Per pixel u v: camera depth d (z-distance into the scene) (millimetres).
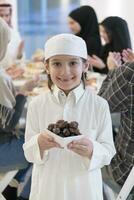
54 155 1551
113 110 1945
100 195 1615
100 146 1527
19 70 3266
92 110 1575
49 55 1542
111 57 2660
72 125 1443
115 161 2037
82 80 1605
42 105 1597
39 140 1483
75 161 1552
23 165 2287
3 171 2270
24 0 6125
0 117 2232
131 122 1932
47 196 1570
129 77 1836
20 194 2482
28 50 5953
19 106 2283
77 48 1530
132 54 2447
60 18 6395
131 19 5234
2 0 4281
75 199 1569
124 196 1713
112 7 5535
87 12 4121
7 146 2268
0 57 2324
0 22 2273
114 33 3697
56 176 1560
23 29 6266
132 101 1881
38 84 2844
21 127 2518
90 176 1567
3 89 2229
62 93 1576
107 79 2090
